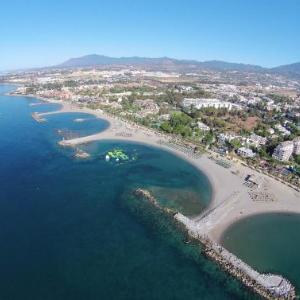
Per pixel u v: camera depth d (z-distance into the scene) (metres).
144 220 176.75
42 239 157.62
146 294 126.25
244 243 160.62
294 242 164.50
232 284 132.75
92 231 165.62
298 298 127.56
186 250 152.00
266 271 142.62
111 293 126.00
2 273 134.12
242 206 196.25
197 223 172.88
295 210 195.62
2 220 173.38
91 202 196.38
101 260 143.88
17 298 121.94
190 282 133.00
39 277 132.75
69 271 136.75
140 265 141.75
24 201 195.12
